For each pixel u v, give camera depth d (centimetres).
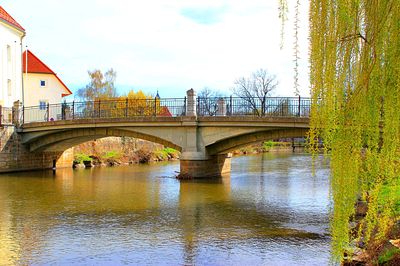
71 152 3581
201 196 1905
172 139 2600
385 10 359
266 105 2391
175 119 2564
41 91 5372
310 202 1731
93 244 1075
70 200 1792
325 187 2188
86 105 3006
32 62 5391
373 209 411
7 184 2347
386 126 366
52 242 1096
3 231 1218
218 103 2541
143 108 2841
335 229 390
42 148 3189
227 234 1177
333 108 376
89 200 1794
